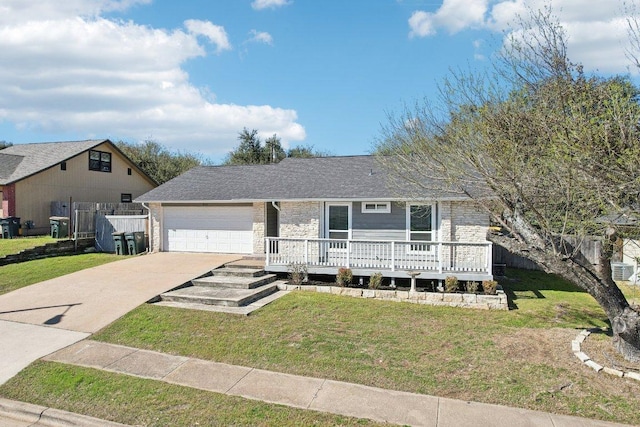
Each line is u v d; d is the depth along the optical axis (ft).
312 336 28.50
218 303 36.32
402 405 19.29
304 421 17.81
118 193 95.14
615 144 18.70
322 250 50.47
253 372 23.02
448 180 28.22
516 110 26.55
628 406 18.78
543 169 23.75
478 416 18.22
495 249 57.47
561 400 19.49
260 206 57.52
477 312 35.73
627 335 22.97
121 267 50.31
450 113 31.86
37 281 43.98
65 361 24.49
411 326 31.09
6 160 81.10
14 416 19.29
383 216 49.65
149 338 28.12
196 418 18.15
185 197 59.26
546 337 27.91
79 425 18.24
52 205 78.23
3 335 28.84
